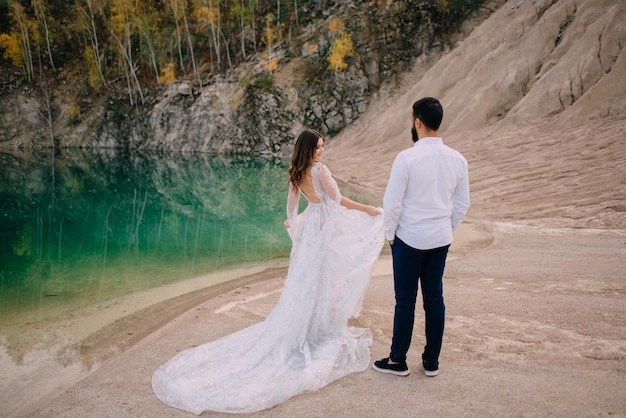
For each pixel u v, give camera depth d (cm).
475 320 455
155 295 679
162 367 391
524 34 2544
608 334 401
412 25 3619
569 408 298
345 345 406
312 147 398
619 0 2016
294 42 3828
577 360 359
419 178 325
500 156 1608
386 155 2288
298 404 326
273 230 1138
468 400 316
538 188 1215
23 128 3869
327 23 3797
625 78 1709
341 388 343
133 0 4250
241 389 340
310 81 3488
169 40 4209
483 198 1234
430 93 2706
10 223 1327
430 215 330
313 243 405
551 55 2195
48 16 4434
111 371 397
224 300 600
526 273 613
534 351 380
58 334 540
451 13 3644
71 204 1638
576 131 1620
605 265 624
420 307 498
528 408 301
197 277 768
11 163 2906
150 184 2084
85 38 4238
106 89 4044
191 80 3841
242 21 4000
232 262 855
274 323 402
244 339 414
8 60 4169
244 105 3466
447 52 3512
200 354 400
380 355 396
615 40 1908
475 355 381
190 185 2027
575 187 1152
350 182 1812
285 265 812
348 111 3372
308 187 406
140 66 4191
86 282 764
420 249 332
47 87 4097
